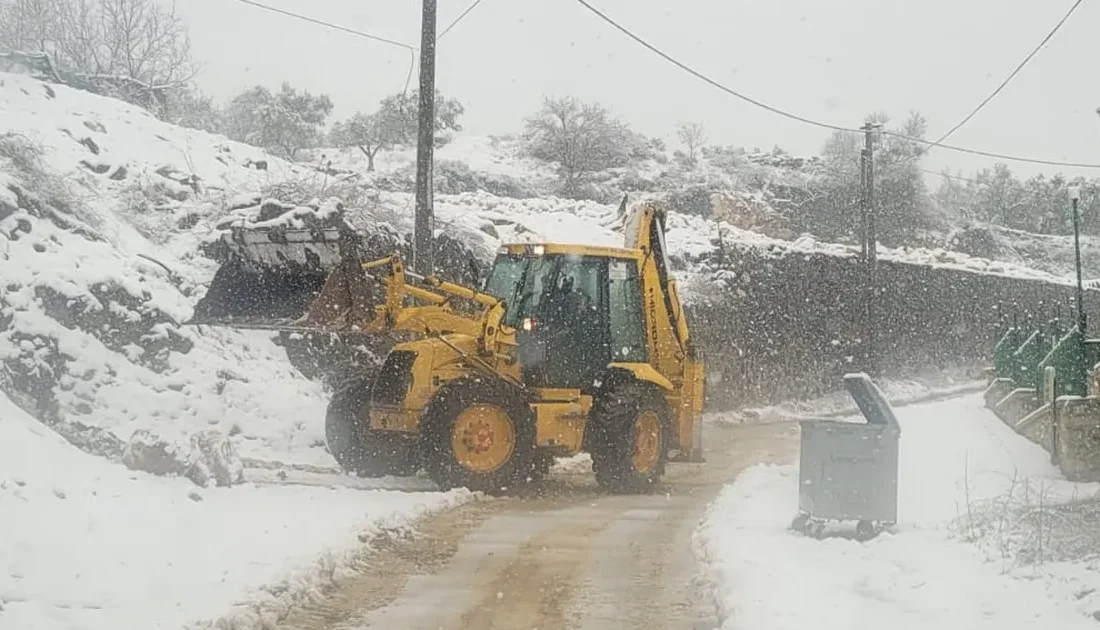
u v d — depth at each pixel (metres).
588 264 14.57
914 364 39.41
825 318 35.59
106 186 18.78
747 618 7.24
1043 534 9.81
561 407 13.86
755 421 28.91
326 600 8.17
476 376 13.30
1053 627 6.95
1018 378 21.84
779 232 44.75
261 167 22.67
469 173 40.03
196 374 15.12
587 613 7.95
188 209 18.92
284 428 15.03
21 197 15.84
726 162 51.22
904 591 7.93
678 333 15.48
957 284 42.41
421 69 17.09
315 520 10.25
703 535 10.38
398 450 13.83
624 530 11.12
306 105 39.38
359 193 20.48
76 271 15.03
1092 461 14.77
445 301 13.81
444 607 8.05
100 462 11.66
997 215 64.50
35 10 30.59
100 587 7.59
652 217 15.42
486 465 13.00
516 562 9.55
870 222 34.41
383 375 13.48
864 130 34.56
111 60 31.58
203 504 10.62
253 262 13.73
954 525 10.55
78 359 14.11
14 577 7.64
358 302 12.88
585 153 44.12
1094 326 46.69
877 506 10.02
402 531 10.54
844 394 35.50
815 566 8.87
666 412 14.56
